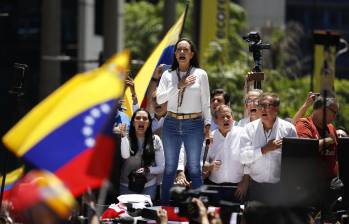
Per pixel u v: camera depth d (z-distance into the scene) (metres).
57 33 67.50
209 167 25.91
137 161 26.31
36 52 85.06
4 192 20.28
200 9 59.94
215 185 25.25
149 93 29.59
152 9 92.06
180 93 25.25
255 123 23.81
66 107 15.55
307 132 24.23
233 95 55.75
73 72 83.75
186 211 19.25
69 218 18.64
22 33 85.44
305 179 22.64
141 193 26.03
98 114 15.53
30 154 15.41
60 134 15.46
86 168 15.45
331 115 24.34
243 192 24.05
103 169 15.52
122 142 26.05
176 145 25.55
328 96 26.44
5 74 84.94
